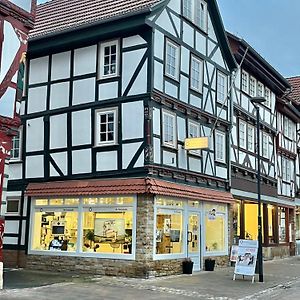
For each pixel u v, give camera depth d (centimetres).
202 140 1725
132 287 1357
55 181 1772
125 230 1605
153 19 1656
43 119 1830
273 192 2666
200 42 1952
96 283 1413
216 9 2038
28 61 1897
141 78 1630
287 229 2888
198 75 1931
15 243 1833
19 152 1869
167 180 1677
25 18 1316
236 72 2288
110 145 1658
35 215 1809
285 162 2952
